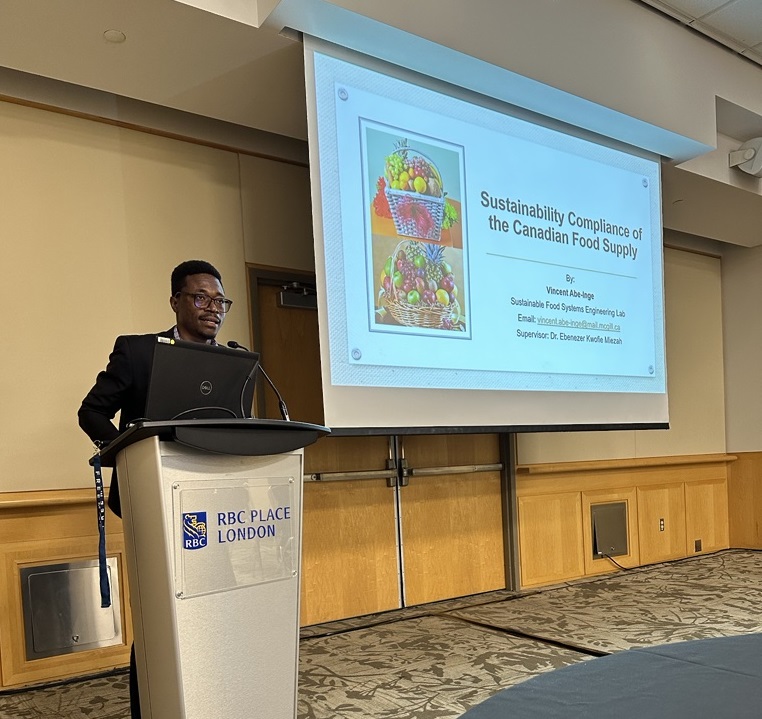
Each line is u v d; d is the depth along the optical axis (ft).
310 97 9.20
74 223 9.97
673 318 18.53
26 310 9.53
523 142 11.96
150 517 4.63
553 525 14.82
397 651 9.73
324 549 11.71
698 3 12.31
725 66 13.82
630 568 16.16
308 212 12.28
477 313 11.10
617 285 13.23
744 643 3.73
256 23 8.68
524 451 14.56
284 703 5.09
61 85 10.01
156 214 10.68
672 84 12.78
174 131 10.96
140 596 4.78
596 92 11.49
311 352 12.25
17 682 8.83
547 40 10.82
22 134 9.68
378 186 10.04
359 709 7.52
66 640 9.21
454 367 10.69
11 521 9.04
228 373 5.16
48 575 9.19
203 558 4.75
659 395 13.79
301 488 5.47
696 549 17.94
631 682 3.12
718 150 14.85
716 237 18.47
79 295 9.93
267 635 5.06
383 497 12.50
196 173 11.12
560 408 12.05
